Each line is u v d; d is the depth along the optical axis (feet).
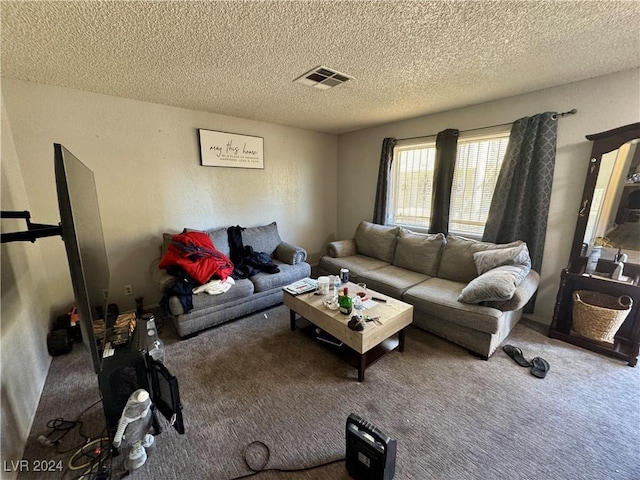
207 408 5.37
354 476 4.08
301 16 4.31
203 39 4.96
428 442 4.61
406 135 11.42
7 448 4.09
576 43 5.33
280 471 4.19
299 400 5.57
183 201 9.91
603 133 6.82
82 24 4.39
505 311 6.67
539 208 8.09
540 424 4.92
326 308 6.81
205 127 10.01
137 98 8.39
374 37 5.01
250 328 8.41
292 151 12.77
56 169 3.12
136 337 5.27
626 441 4.57
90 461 4.35
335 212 15.19
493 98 8.66
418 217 11.84
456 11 4.26
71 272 3.25
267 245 11.30
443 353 7.07
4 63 5.79
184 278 7.80
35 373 5.69
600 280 6.86
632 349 6.42
